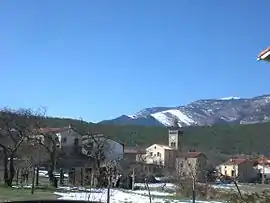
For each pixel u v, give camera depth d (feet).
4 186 141.08
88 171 187.32
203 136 493.36
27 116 173.78
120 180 182.29
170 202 115.85
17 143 157.79
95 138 239.30
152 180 246.06
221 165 348.38
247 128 541.34
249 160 358.23
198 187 141.38
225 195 131.75
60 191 129.49
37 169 152.87
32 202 44.09
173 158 349.61
